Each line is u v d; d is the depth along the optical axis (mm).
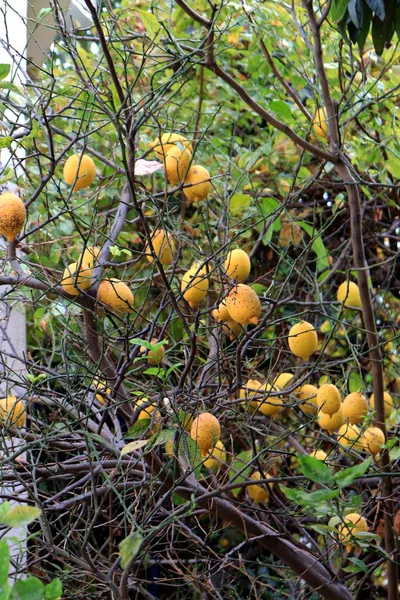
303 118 3773
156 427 2670
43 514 2463
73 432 2600
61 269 3322
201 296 2705
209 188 2756
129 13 3699
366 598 3463
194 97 3662
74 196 3377
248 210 3449
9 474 2789
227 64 3836
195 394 2766
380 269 4160
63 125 3898
